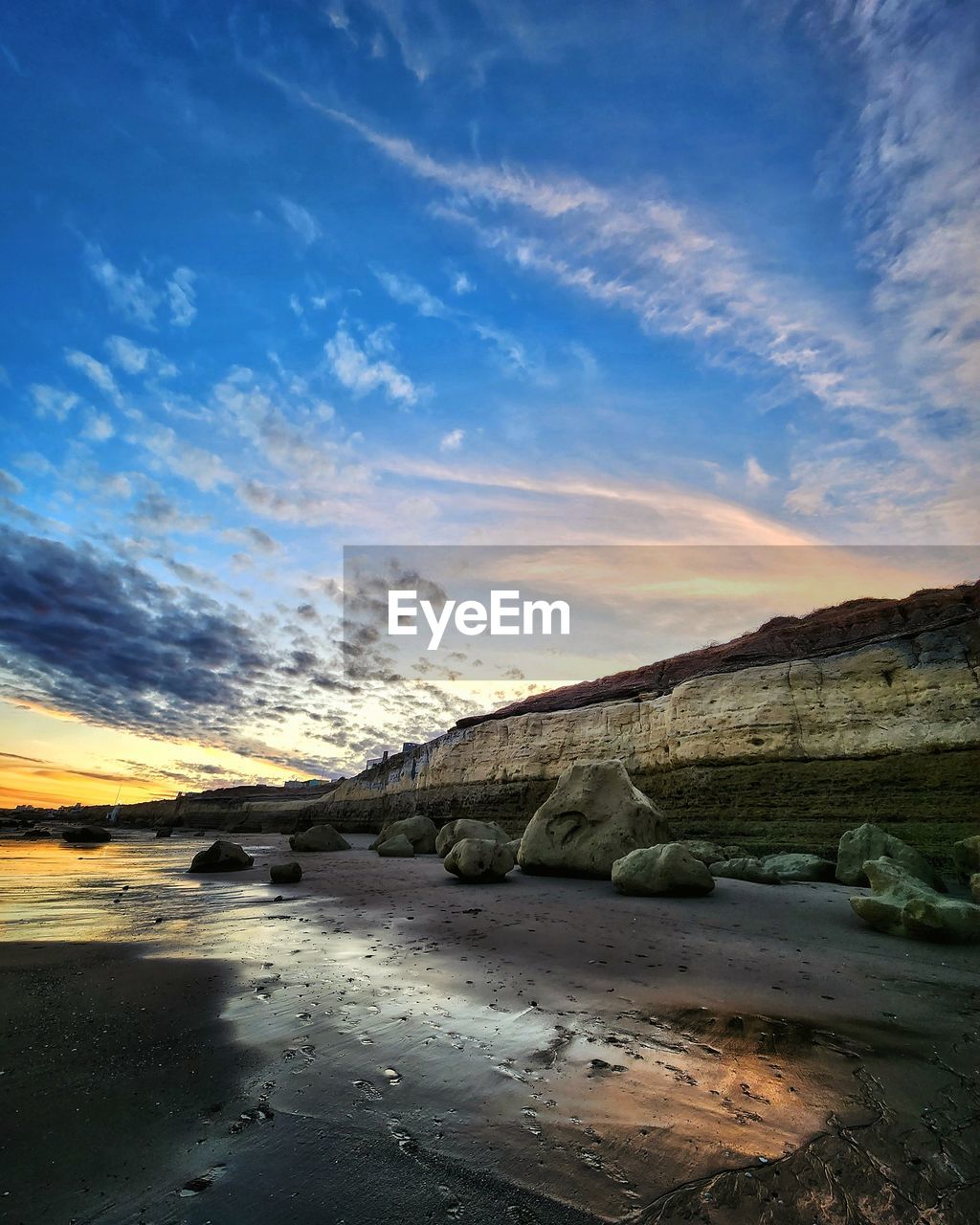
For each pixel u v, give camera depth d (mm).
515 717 31078
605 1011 4246
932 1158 2502
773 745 18297
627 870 9906
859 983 4984
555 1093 3014
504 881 11688
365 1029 3846
